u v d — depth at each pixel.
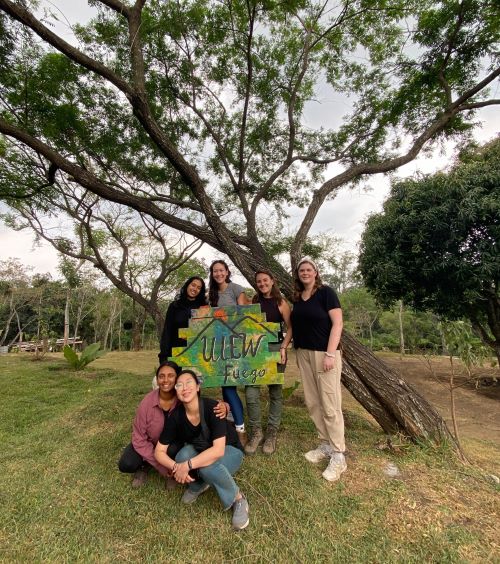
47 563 2.01
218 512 2.42
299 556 2.06
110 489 2.69
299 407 4.91
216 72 6.31
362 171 5.06
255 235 5.37
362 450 3.27
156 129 3.74
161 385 2.68
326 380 2.87
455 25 5.23
